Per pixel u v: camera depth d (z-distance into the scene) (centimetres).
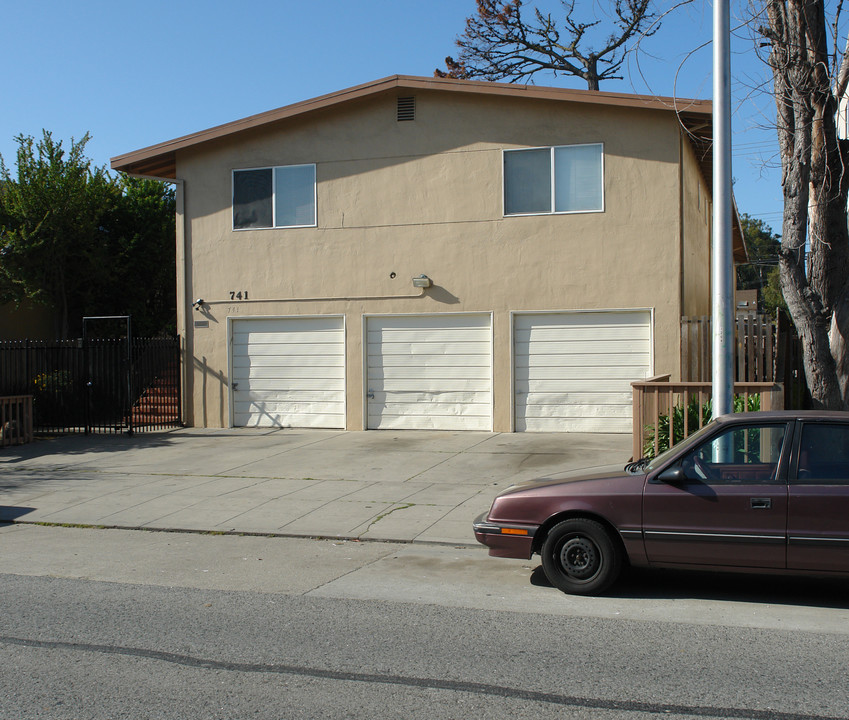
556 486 677
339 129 1677
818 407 962
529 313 1571
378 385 1662
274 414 1730
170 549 850
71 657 521
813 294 957
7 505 1083
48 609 630
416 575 735
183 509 1036
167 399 1812
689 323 1483
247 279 1734
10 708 441
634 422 1123
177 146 1728
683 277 1522
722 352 857
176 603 646
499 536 683
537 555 808
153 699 452
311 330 1709
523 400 1579
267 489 1147
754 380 1342
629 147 1516
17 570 765
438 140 1619
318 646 539
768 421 640
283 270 1712
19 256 2153
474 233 1598
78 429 1788
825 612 614
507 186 1583
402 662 507
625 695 452
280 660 512
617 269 1523
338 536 887
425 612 619
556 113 1552
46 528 966
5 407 1609
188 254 1772
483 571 748
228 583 711
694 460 648
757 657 512
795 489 614
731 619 596
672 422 1073
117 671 495
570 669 493
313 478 1216
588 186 1539
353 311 1672
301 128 1698
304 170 1700
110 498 1113
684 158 1558
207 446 1531
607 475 690
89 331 2400
